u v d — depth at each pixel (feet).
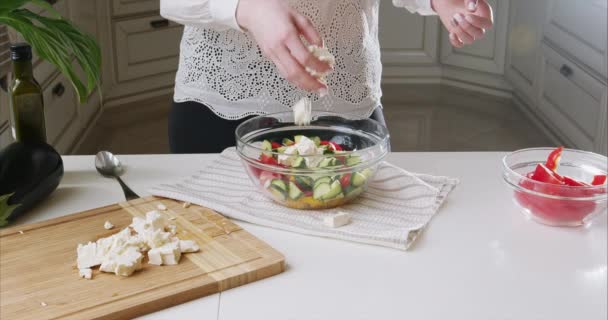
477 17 4.09
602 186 3.49
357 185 3.68
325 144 3.95
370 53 5.05
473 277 3.17
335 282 3.14
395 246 3.39
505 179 3.70
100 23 12.26
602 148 9.98
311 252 3.38
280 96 4.85
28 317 2.82
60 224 3.58
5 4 3.50
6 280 3.08
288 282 3.14
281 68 3.48
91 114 12.10
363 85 5.03
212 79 4.89
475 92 14.39
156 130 12.25
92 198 3.96
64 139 10.43
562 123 11.50
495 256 3.34
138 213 3.70
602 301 3.01
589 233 3.56
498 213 3.76
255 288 3.10
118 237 3.28
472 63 14.28
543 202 3.55
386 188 3.95
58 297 2.96
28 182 3.75
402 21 14.48
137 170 4.32
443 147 11.88
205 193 3.89
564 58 11.28
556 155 3.80
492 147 11.87
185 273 3.12
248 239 3.40
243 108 4.90
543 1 12.07
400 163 4.40
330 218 3.53
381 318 2.90
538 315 2.92
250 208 3.72
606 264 3.28
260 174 3.66
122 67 12.90
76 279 3.09
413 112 13.47
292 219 3.60
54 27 3.84
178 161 4.46
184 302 3.01
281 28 3.36
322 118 4.03
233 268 3.15
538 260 3.31
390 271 3.22
